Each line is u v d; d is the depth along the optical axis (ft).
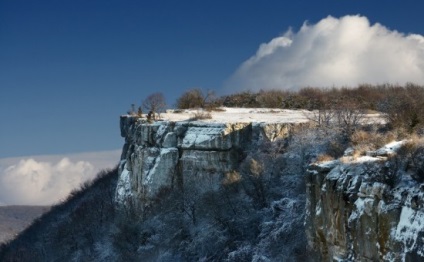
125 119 243.81
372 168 113.29
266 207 173.06
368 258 109.09
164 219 193.98
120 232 206.08
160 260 182.50
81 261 224.12
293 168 176.24
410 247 99.91
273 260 152.97
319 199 124.16
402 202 103.96
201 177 196.34
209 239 175.32
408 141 115.14
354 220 112.16
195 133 200.03
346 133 168.35
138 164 215.10
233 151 194.29
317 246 124.98
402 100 174.81
